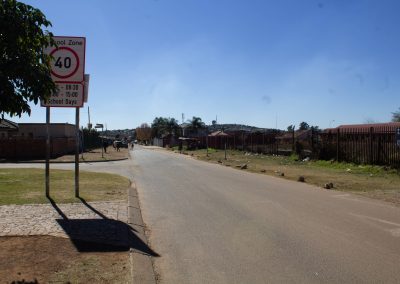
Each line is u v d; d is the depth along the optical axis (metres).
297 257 6.52
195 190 14.21
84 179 16.08
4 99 5.02
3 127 42.69
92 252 6.44
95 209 9.77
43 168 22.38
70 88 10.72
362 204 11.27
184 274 5.81
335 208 10.66
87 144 67.06
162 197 12.63
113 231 7.74
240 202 11.66
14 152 37.28
